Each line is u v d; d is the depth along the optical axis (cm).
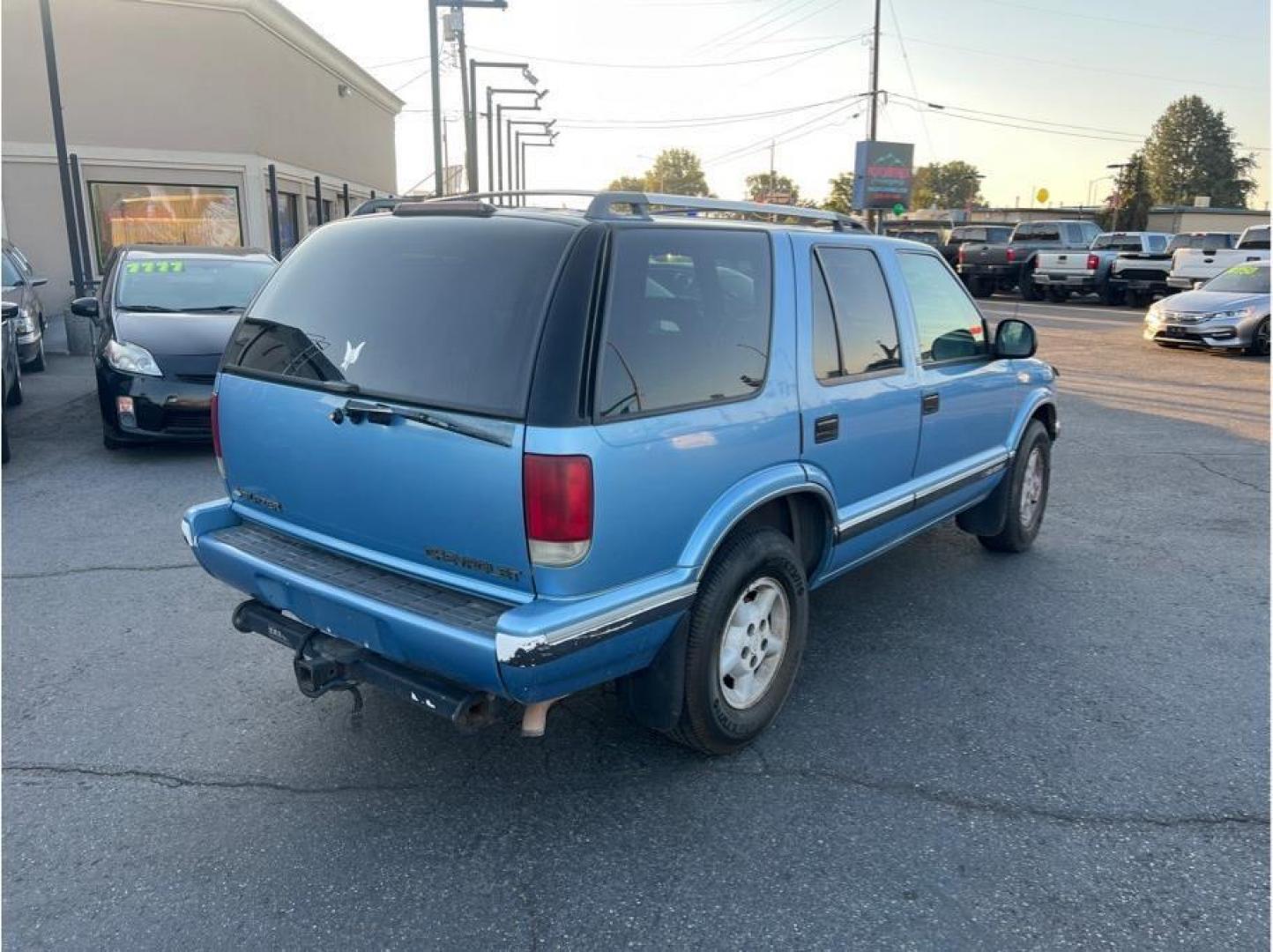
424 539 312
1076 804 342
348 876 301
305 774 356
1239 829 329
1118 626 496
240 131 2139
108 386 794
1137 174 7362
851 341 409
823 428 382
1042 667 448
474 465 292
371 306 331
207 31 2073
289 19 2314
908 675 438
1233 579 563
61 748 370
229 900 290
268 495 363
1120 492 757
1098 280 2702
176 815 330
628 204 335
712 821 330
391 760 366
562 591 289
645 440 302
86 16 1980
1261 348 1600
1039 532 650
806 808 338
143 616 493
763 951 272
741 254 356
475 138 2578
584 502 284
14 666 438
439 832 323
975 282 3133
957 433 495
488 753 371
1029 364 577
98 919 281
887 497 441
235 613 367
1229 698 420
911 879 302
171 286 920
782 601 377
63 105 1995
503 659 279
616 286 302
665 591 313
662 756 370
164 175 2097
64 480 750
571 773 358
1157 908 290
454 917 284
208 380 796
